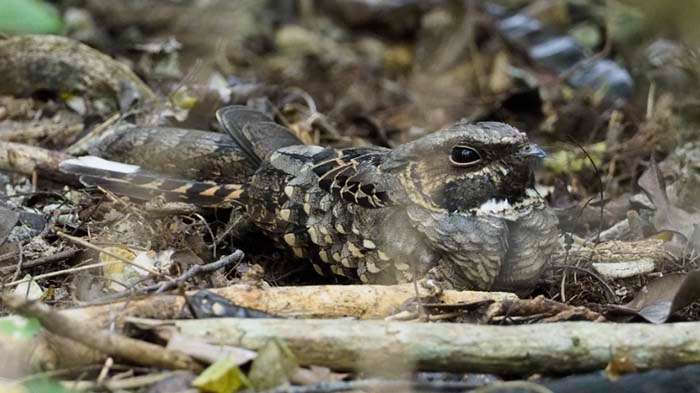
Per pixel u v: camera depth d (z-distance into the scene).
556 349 7.33
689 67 12.71
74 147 11.14
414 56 15.38
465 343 7.28
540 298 8.03
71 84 12.02
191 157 10.22
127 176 9.83
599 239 9.83
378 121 13.05
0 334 7.14
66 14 13.84
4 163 10.50
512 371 7.36
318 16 16.12
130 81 12.01
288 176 9.18
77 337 6.86
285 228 9.14
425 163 8.52
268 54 15.16
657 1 12.86
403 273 8.56
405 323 7.36
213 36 14.40
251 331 7.25
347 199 8.77
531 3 15.42
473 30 14.98
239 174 10.06
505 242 8.45
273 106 12.21
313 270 9.61
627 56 13.62
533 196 8.66
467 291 8.26
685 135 11.75
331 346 7.23
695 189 10.83
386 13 15.87
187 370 7.13
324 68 14.78
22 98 12.10
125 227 9.52
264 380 7.07
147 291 7.85
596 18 14.70
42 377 6.93
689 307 8.71
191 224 9.70
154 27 14.48
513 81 14.04
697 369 7.36
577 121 12.75
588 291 9.12
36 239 9.43
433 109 13.68
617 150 11.93
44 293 8.62
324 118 12.41
